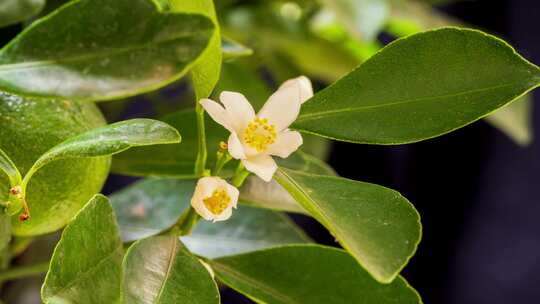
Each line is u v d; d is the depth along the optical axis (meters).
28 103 0.33
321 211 0.31
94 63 0.30
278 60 0.62
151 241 0.33
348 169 0.85
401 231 0.31
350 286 0.34
